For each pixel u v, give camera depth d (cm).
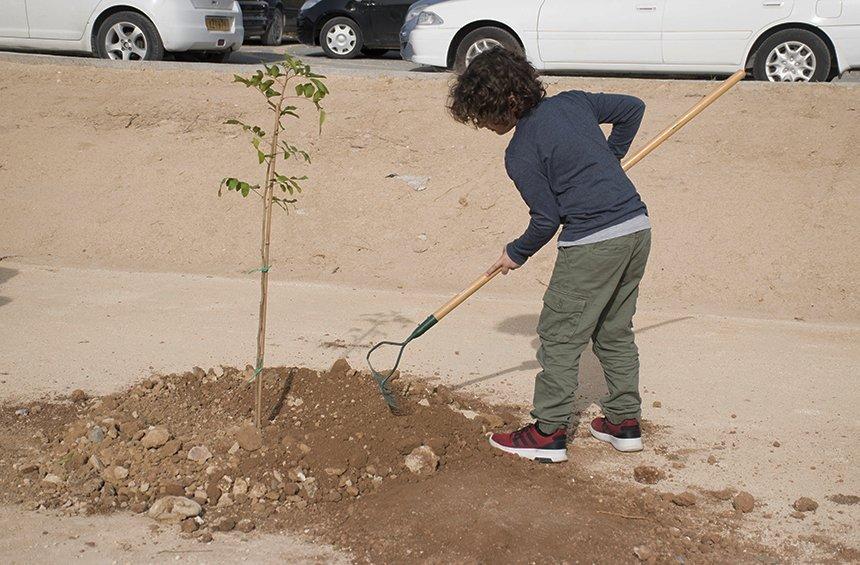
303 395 495
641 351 594
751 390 530
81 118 991
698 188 829
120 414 469
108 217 848
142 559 358
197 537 375
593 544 369
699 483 424
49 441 451
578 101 418
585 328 420
